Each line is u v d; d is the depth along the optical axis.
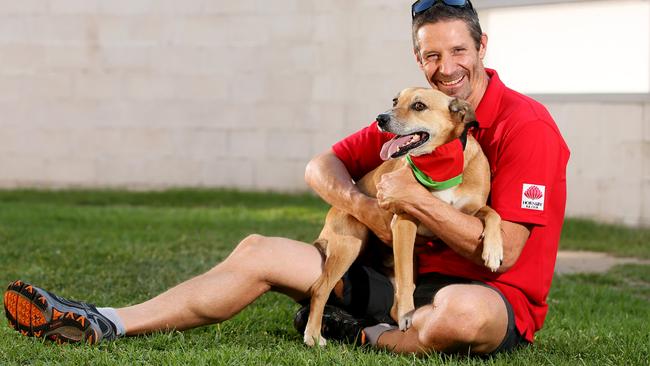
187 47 11.82
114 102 12.09
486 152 3.62
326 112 11.38
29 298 3.41
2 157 12.42
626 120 9.51
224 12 11.66
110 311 3.55
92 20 12.05
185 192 11.32
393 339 3.49
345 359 3.29
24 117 12.34
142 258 6.45
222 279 3.59
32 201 10.75
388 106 11.06
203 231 8.05
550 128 3.50
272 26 11.51
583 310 4.98
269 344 3.71
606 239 8.49
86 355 3.29
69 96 12.20
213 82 11.77
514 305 3.42
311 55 11.38
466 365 3.19
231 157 11.79
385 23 11.00
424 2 3.65
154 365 3.25
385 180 3.49
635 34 9.50
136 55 11.98
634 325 4.45
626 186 9.55
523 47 10.05
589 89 9.77
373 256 3.94
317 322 3.66
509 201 3.40
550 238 3.50
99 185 12.22
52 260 6.27
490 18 10.18
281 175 11.62
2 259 6.27
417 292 3.60
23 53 12.26
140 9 11.91
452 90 3.70
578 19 9.75
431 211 3.36
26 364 3.29
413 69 10.92
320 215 9.31
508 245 3.33
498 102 3.64
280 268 3.62
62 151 12.28
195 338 3.72
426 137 3.73
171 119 11.95
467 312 3.19
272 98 11.59
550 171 3.43
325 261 3.72
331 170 3.94
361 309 3.75
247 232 7.97
